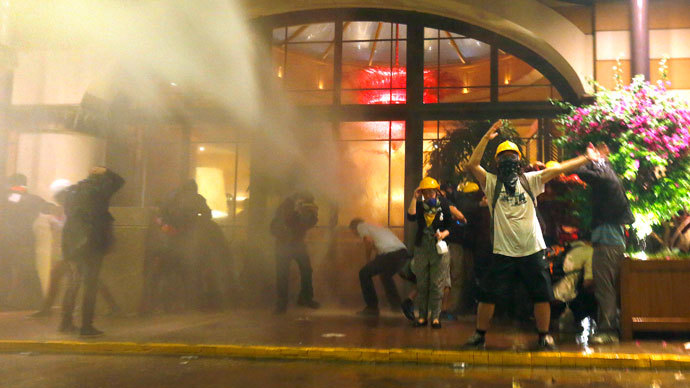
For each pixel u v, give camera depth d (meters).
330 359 4.91
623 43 7.65
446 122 8.12
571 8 7.81
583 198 6.22
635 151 5.89
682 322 5.31
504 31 7.90
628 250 6.19
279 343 5.23
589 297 6.20
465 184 7.75
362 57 8.45
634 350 4.89
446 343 5.24
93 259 5.77
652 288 5.39
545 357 4.68
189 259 7.68
